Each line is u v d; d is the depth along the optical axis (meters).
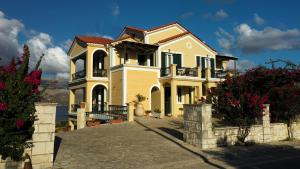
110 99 28.58
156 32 30.61
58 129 22.88
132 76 26.78
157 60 28.55
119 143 14.20
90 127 20.06
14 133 8.86
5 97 8.81
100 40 31.12
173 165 10.52
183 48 30.12
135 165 10.40
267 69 17.00
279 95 16.39
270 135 15.74
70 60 33.78
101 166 10.20
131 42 26.94
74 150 12.64
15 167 9.00
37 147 9.61
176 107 26.64
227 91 15.45
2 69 9.11
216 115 15.35
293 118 17.22
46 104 9.76
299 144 15.16
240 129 14.47
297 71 16.84
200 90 27.94
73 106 31.81
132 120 22.73
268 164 10.63
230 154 12.23
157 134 16.55
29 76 9.17
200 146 13.20
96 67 31.89
